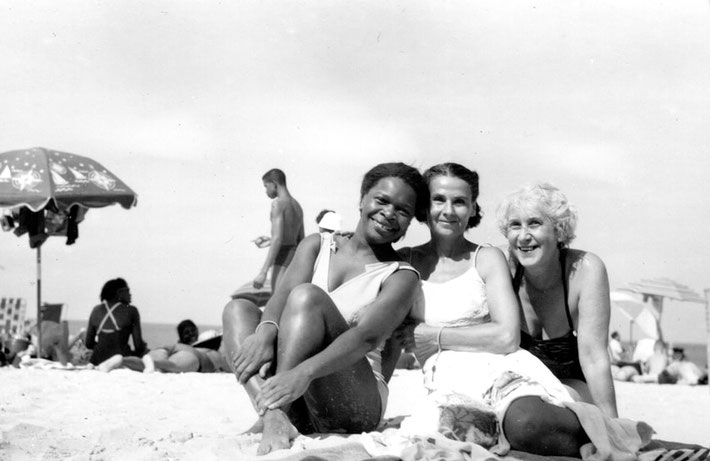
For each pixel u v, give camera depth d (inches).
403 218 135.1
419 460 108.1
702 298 542.0
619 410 224.8
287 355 124.5
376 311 127.2
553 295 133.8
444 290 133.6
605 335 131.3
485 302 132.9
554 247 131.4
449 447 112.1
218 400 197.8
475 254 135.6
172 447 123.9
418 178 135.8
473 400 120.5
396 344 140.6
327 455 111.5
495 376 123.7
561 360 134.7
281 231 301.1
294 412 134.0
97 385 220.7
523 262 131.8
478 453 110.7
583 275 132.3
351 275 135.9
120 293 321.4
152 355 303.1
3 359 314.5
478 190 138.7
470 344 128.8
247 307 136.9
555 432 112.6
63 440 128.0
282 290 136.8
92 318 319.3
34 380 227.6
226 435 134.1
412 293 130.8
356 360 125.0
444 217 134.6
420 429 119.6
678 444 125.2
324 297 126.6
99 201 327.9
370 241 136.6
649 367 429.7
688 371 401.1
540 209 130.1
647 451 118.0
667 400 256.8
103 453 120.7
